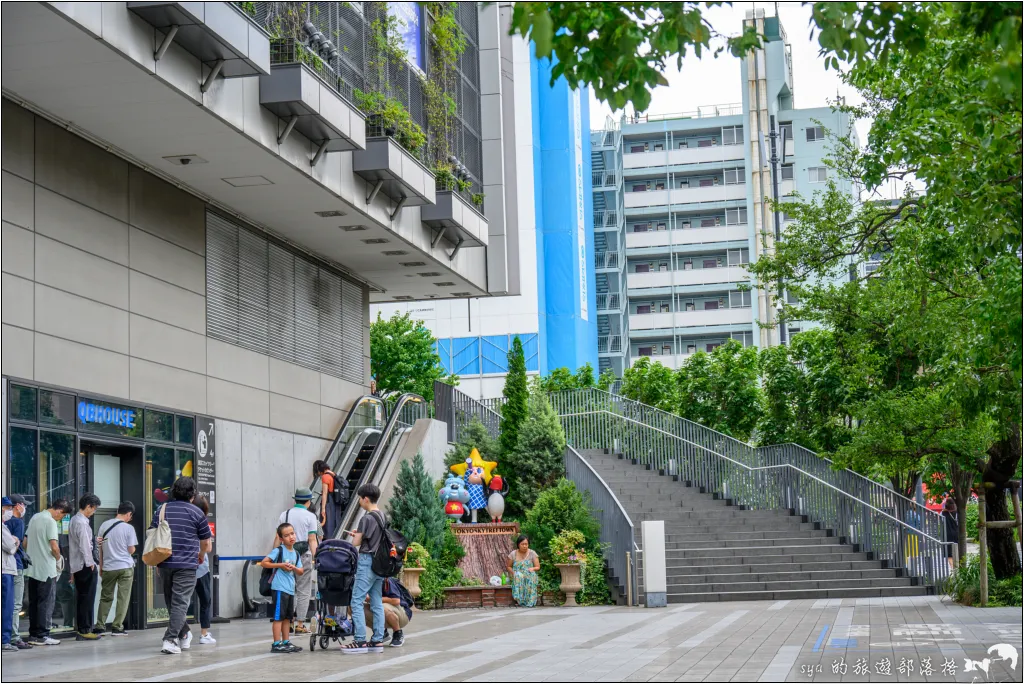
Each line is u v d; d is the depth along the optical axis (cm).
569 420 2916
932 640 1184
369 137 1930
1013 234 1142
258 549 1988
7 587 1210
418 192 2056
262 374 2080
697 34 677
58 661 1091
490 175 2675
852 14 688
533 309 6316
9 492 1357
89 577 1361
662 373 3659
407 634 1384
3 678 951
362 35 1972
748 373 3303
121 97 1409
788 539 2348
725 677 898
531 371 6272
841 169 2541
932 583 2162
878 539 2261
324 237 2156
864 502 2303
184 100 1423
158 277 1750
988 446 1922
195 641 1334
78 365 1530
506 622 1592
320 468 1977
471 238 2412
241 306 2017
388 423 2359
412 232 2205
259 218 2014
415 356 4372
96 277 1587
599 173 7856
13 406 1379
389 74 2091
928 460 2270
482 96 2680
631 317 8119
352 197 1920
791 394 3008
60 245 1510
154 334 1728
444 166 2297
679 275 8050
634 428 2825
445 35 2355
